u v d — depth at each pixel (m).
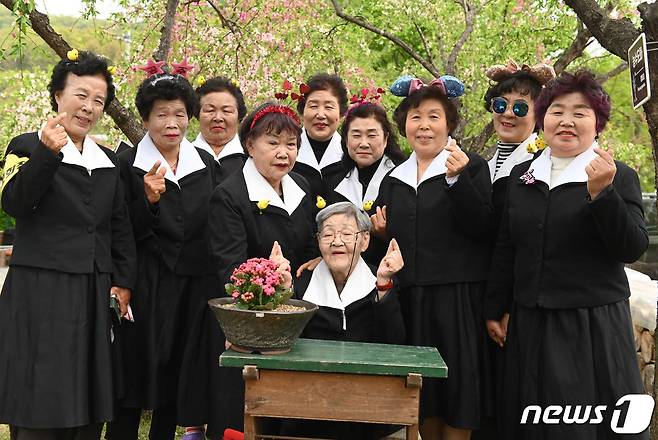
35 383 2.83
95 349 2.98
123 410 3.51
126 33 6.37
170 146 3.49
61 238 2.94
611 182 2.64
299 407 2.53
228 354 2.54
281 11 6.68
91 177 3.07
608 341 2.78
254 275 2.57
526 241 2.94
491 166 3.58
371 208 3.66
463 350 3.13
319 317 3.10
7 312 2.91
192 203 3.50
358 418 2.53
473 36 7.59
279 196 3.34
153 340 3.44
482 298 3.23
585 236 2.80
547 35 7.17
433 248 3.21
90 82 3.03
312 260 3.25
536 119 3.04
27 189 2.79
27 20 3.93
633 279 4.70
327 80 4.04
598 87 2.86
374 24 7.44
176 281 3.47
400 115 3.43
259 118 3.21
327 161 4.03
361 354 2.63
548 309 2.86
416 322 3.18
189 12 6.48
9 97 7.59
